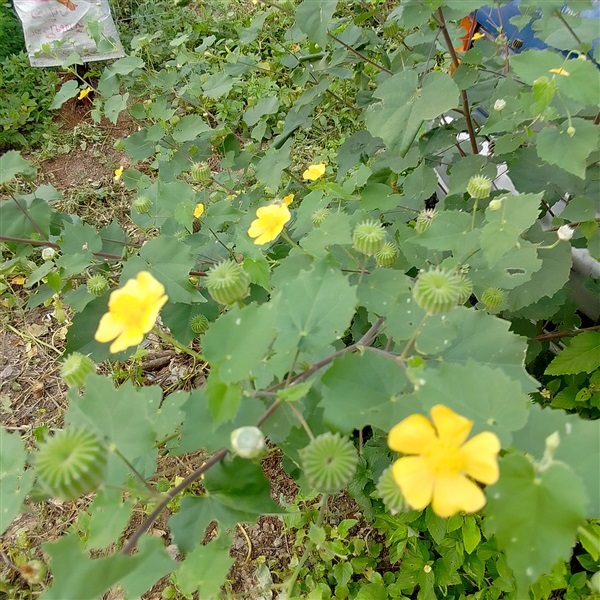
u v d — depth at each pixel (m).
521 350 0.28
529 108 0.35
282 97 0.87
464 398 0.23
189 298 0.38
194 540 0.26
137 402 0.25
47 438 0.23
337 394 0.25
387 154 0.51
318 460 0.23
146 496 0.24
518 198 0.31
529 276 0.33
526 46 0.50
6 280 0.71
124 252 0.45
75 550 0.20
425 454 0.21
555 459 0.23
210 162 0.87
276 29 1.01
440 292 0.25
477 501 0.20
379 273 0.32
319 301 0.26
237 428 0.25
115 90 0.58
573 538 0.20
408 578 0.42
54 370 0.65
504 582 0.40
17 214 0.40
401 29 0.60
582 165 0.31
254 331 0.24
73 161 0.94
